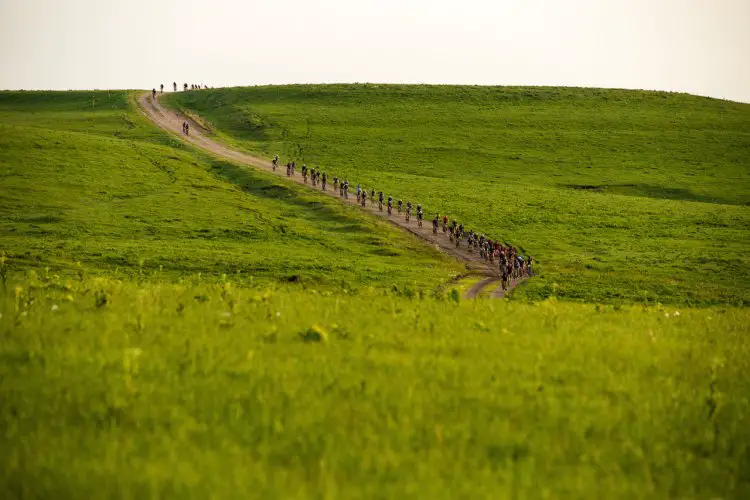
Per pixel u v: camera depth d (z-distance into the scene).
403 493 25.09
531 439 31.55
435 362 42.78
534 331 57.88
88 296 60.31
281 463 27.39
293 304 65.19
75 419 30.34
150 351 40.78
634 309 97.69
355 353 43.41
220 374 37.00
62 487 24.06
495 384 38.62
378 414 33.06
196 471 25.62
